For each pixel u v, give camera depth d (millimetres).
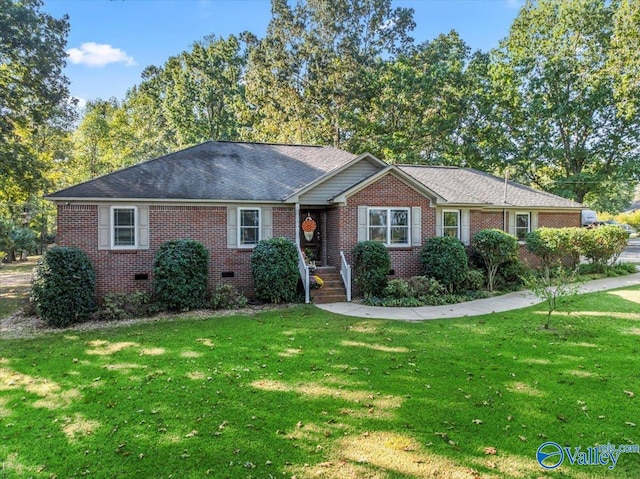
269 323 10617
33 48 18031
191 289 12375
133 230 13273
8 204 24094
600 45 27656
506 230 18641
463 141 33156
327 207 15609
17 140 19766
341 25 34969
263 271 13102
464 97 31875
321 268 14648
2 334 10047
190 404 5750
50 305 10680
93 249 12914
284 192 14859
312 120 34969
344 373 6879
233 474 4117
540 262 19109
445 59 35531
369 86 33094
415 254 15266
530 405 5551
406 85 30859
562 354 7648
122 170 14562
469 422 5113
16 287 18938
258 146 18672
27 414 5527
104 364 7543
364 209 14680
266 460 4348
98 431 5031
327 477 4039
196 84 39281
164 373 7000
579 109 27938
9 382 6715
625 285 14977
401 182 15086
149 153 45125
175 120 39750
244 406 5656
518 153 30703
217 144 18156
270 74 34906
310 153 18531
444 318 10992
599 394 5863
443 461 4293
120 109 42812
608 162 28766
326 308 12617
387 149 31141
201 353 8094
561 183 29453
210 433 4934
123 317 11695
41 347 8789
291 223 14891
